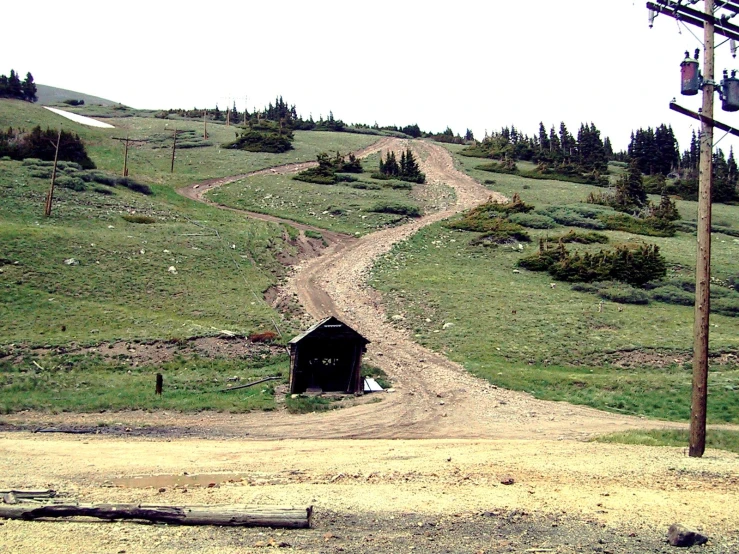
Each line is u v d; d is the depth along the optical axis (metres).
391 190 91.75
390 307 47.47
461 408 27.31
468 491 13.04
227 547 10.13
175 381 29.64
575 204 85.19
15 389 27.05
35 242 47.03
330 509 11.90
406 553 10.02
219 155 106.81
